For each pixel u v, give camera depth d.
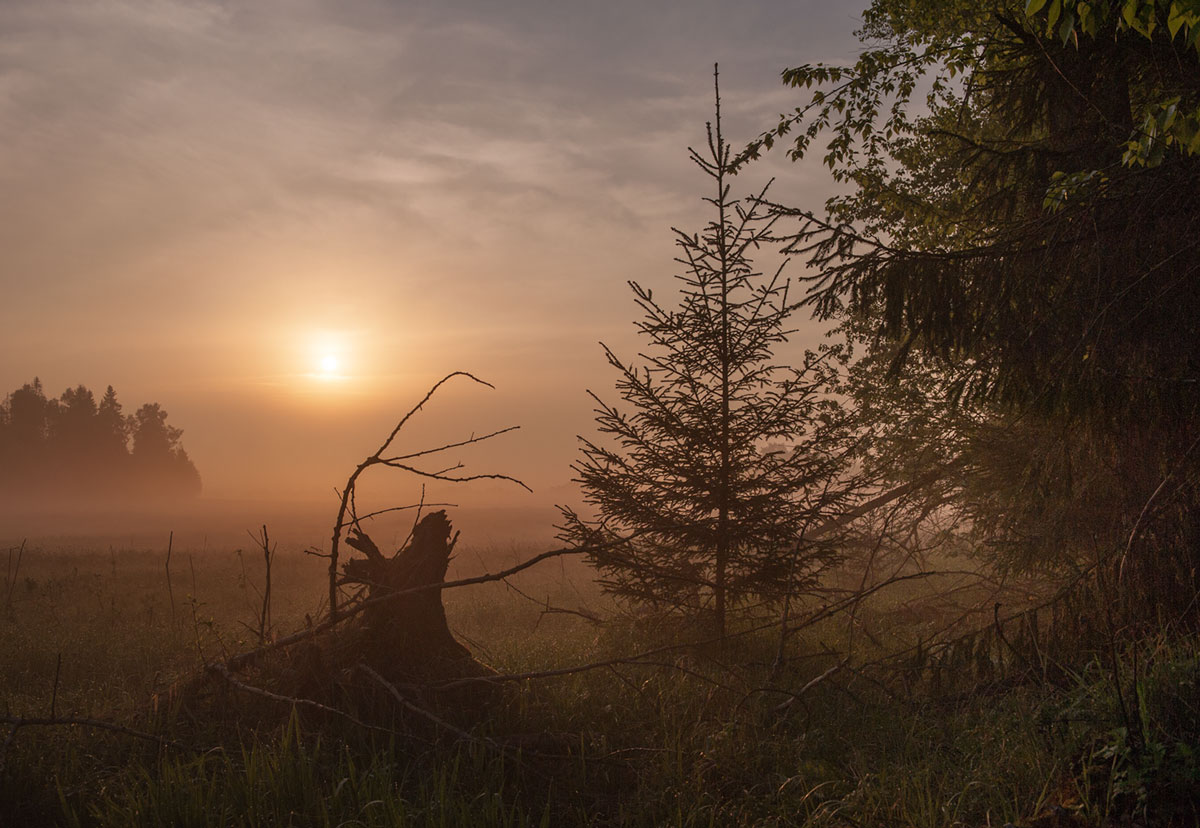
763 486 8.39
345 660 6.04
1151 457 6.25
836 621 10.30
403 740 5.32
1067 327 6.01
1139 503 6.24
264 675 6.11
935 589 12.65
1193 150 4.58
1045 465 6.90
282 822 4.10
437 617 6.55
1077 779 4.12
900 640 9.27
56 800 4.55
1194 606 5.64
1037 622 6.50
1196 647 4.99
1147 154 4.86
